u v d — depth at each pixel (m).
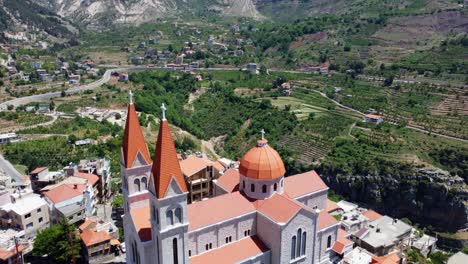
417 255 111.81
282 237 79.38
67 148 180.88
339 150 189.12
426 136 196.38
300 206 81.12
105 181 144.50
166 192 66.94
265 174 85.31
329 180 179.25
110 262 101.06
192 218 78.62
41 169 141.12
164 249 70.25
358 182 171.25
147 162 81.19
